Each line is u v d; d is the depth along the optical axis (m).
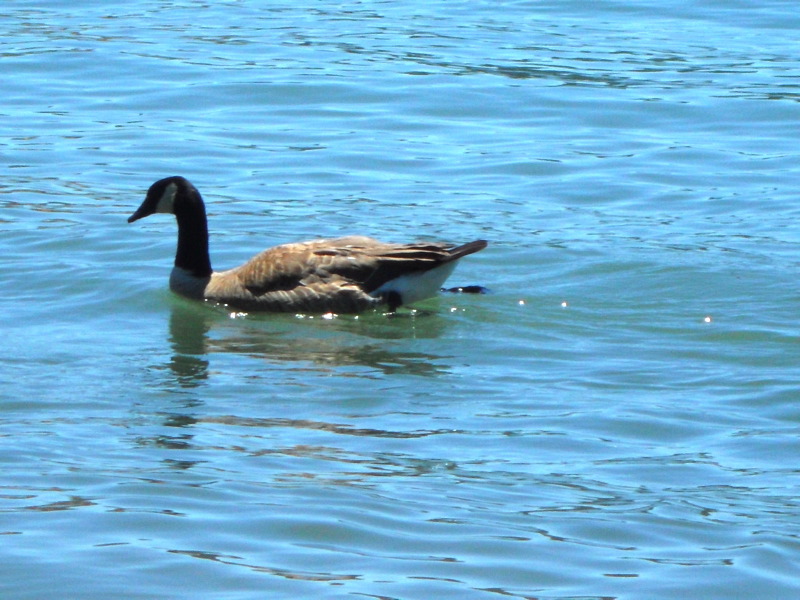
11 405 12.57
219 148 23.50
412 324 15.73
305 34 32.03
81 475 10.67
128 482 10.52
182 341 15.00
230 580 8.82
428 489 10.54
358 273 16.20
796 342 14.76
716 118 25.27
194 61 29.20
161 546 9.32
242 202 20.72
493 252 18.23
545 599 8.66
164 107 25.98
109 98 26.55
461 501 10.29
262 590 8.68
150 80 27.78
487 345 14.80
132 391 13.07
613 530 9.80
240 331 15.52
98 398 12.84
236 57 29.61
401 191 21.31
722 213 20.09
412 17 34.12
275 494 10.33
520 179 21.95
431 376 13.70
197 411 12.47
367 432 11.94
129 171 22.22
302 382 13.45
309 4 36.06
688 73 28.38
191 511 9.95
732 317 15.59
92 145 23.55
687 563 9.27
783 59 29.58
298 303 16.19
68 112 25.61
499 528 9.78
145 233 19.31
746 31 32.31
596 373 13.80
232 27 32.88
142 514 9.87
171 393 13.02
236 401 12.80
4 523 9.66
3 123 24.78
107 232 19.25
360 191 21.31
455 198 20.97
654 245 18.47
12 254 18.19
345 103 26.30
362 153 23.25
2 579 8.74
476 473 10.94
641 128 24.83
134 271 17.73
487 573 9.03
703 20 33.62
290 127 24.83
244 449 11.41
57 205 20.38
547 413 12.54
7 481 10.50
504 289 16.81
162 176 21.98
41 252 18.34
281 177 21.98
